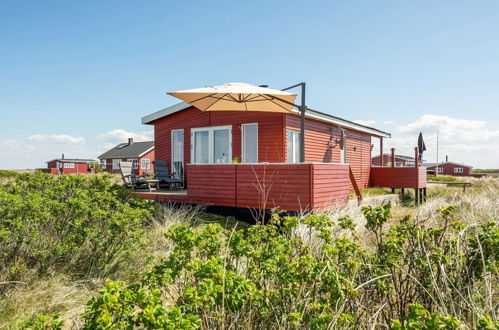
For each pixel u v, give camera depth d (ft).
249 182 22.95
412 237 8.86
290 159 34.27
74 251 14.57
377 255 9.10
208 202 24.80
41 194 18.74
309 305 6.89
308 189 20.76
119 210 16.12
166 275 7.68
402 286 8.61
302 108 24.66
